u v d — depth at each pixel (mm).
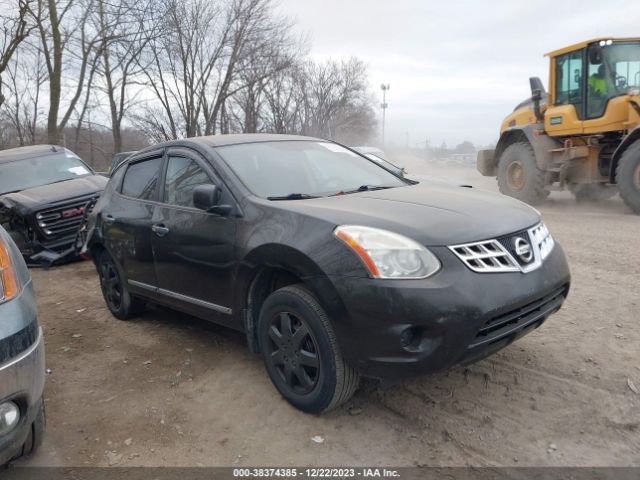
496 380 3498
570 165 10539
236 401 3475
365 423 3133
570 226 8516
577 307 4637
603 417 3039
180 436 3137
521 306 2896
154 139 26438
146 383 3838
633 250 6414
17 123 27953
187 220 3928
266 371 3771
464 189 3994
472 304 2697
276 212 3330
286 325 3234
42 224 8164
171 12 23625
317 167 4234
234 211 3572
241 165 3898
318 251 2967
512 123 12148
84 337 4875
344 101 30766
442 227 2916
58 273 7828
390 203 3318
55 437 3197
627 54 9609
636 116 9133
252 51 25047
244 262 3406
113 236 4867
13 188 9164
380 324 2760
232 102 26500
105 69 26547
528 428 2986
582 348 3859
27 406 2525
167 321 5141
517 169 11633
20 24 14602
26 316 2562
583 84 9820
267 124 26797
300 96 28031
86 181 9219
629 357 3684
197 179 4023
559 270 3219
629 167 9180
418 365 2734
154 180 4566
